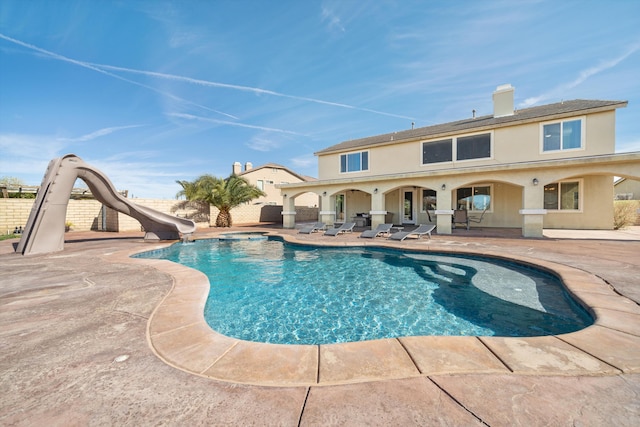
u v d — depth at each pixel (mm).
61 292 5133
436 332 4633
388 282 7441
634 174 10453
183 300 4676
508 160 15758
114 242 12992
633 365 2656
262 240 15406
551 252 8641
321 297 6375
